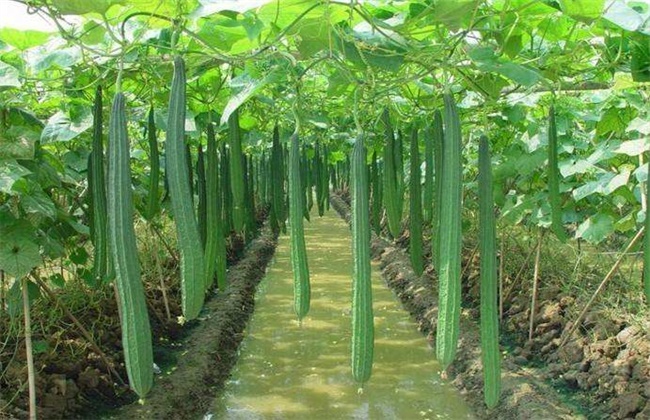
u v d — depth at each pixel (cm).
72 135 484
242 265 1291
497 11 370
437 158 392
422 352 858
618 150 554
